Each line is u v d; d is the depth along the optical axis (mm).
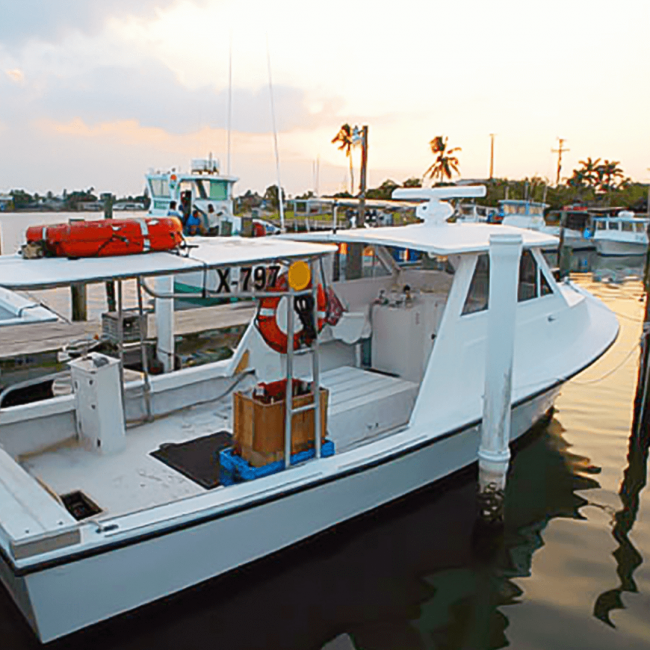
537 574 3887
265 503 3354
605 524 4512
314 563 3877
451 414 4469
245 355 5250
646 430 5680
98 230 3068
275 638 3289
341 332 5305
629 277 20422
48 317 5098
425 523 4383
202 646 3215
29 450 4117
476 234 5152
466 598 3637
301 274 3389
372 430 4707
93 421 4094
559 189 52062
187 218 14664
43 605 2781
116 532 2893
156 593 3164
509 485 5109
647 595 3691
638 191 55531
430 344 5340
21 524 2711
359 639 3299
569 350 5812
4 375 6941
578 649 3242
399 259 5906
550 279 5738
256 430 3529
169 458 4070
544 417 6223
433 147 40031
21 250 3139
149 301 9945
